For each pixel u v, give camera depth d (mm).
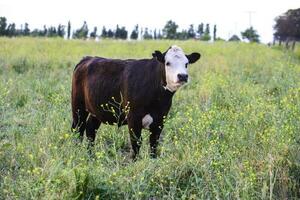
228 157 5727
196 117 7691
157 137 6633
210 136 6891
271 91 11109
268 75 14477
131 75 6523
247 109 7723
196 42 31219
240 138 6363
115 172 5430
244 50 26703
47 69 15273
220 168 5609
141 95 6375
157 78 6328
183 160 5727
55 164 5359
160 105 6441
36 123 7562
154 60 6473
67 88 11297
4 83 11266
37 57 17594
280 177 5430
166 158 5828
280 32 47625
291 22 46594
